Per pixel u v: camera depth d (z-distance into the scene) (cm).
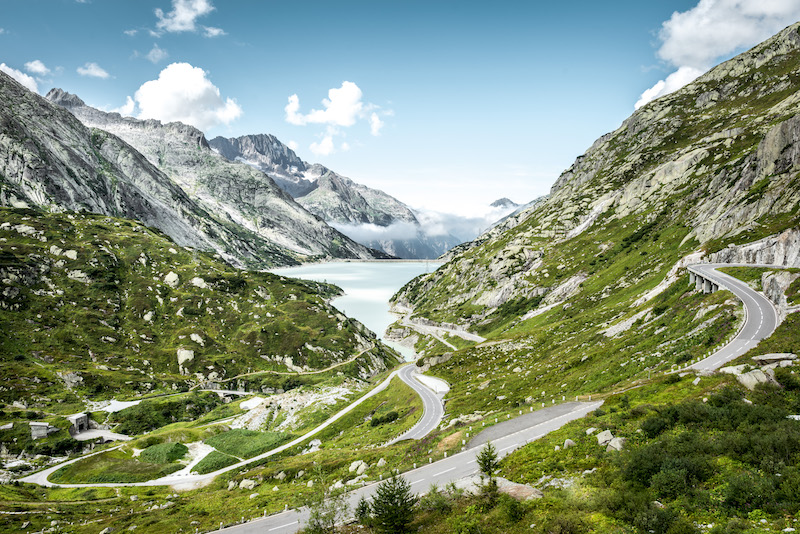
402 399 13488
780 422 3591
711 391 4706
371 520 4091
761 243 10750
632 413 4722
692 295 9794
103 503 8819
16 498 9175
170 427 15512
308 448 11862
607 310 15438
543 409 6812
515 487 3931
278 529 5078
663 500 3073
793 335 5916
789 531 2411
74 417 15512
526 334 16912
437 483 4778
